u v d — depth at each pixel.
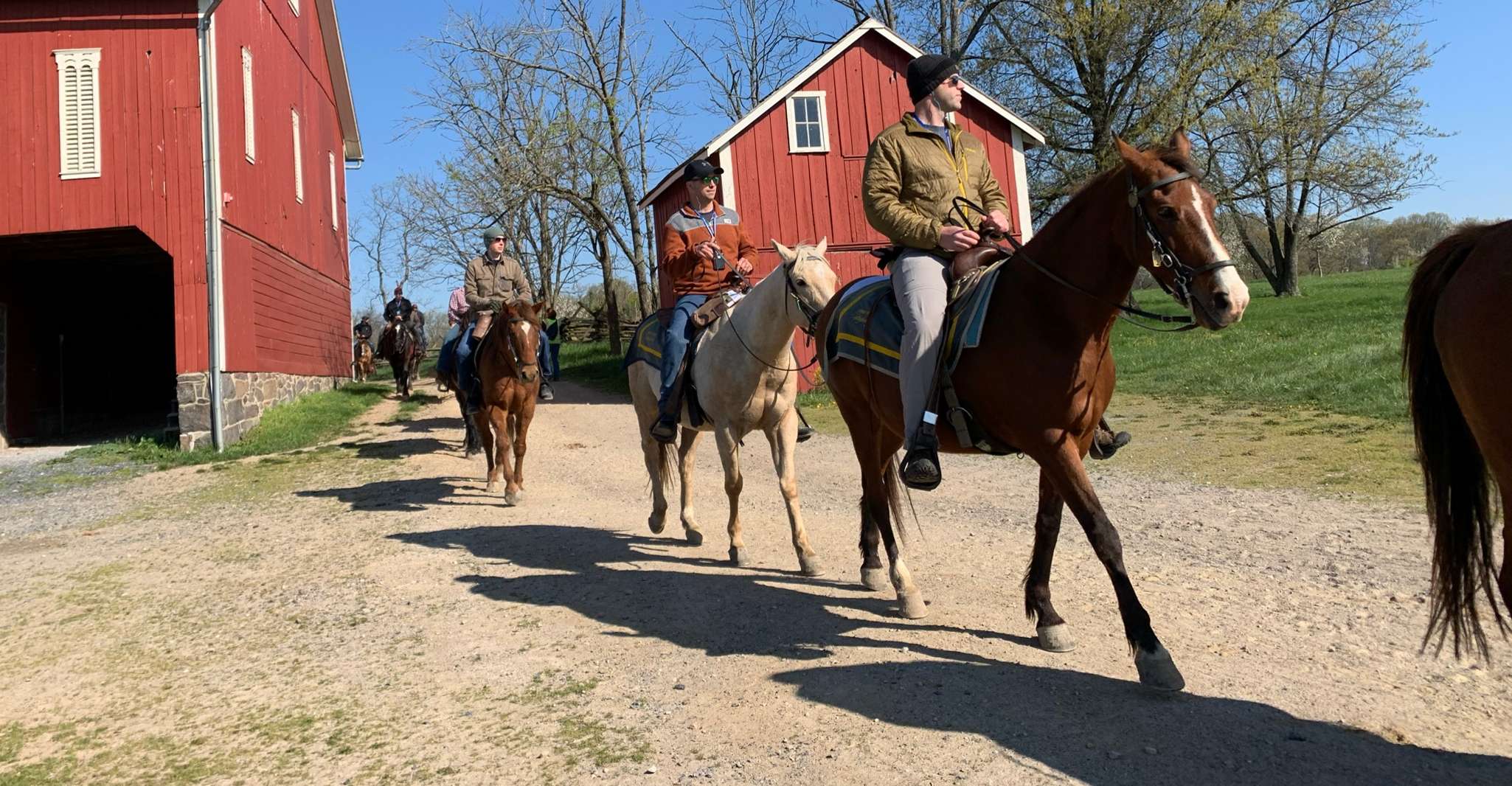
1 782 3.63
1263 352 14.80
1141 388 13.39
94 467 12.64
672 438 6.63
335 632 5.26
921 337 4.07
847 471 9.84
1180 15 21.95
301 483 10.82
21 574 7.13
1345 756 2.97
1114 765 3.01
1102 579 5.23
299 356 19.00
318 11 22.58
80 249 16.16
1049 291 3.73
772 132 17.69
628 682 4.19
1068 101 24.72
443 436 14.41
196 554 7.48
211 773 3.59
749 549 6.71
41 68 13.81
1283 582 4.93
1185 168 3.29
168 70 13.79
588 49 26.53
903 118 4.62
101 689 4.62
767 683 4.01
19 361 16.89
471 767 3.45
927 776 3.06
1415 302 3.02
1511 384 2.58
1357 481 7.12
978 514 7.22
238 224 14.68
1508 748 3.00
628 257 27.61
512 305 8.84
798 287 5.49
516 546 7.12
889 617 4.82
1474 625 2.92
